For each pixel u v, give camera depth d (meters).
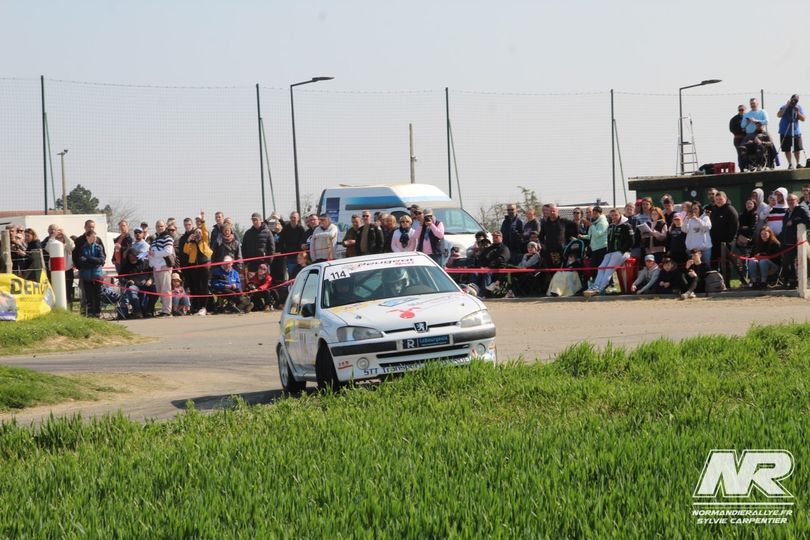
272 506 22.64
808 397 33.78
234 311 92.12
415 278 46.94
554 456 25.89
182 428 34.53
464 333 42.78
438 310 43.28
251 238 94.00
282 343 48.88
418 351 42.34
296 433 31.66
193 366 57.72
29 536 21.47
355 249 90.06
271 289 93.06
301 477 25.36
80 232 128.25
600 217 84.19
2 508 23.80
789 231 76.44
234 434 32.97
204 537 20.81
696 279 78.12
